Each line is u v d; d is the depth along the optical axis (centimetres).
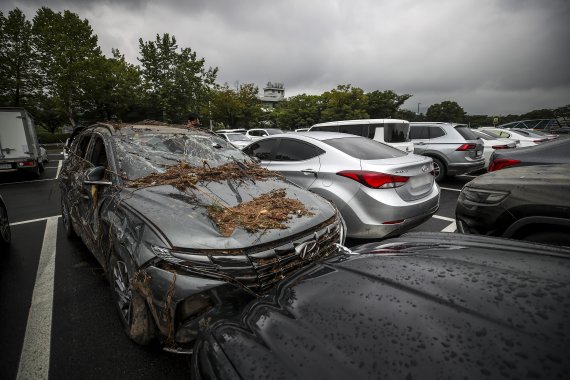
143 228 182
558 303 84
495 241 151
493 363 69
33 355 201
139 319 181
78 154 375
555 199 225
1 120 999
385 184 313
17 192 819
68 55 2725
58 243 409
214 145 343
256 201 226
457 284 101
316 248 194
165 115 2772
